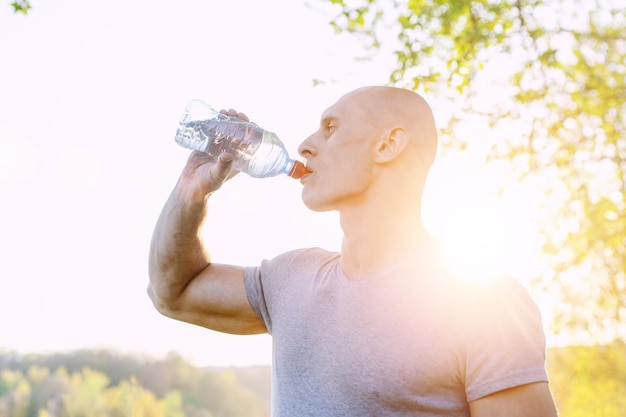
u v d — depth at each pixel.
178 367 30.34
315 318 1.78
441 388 1.63
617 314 5.11
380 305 1.70
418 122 1.89
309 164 1.89
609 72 4.63
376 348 1.66
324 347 1.73
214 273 2.04
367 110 1.86
